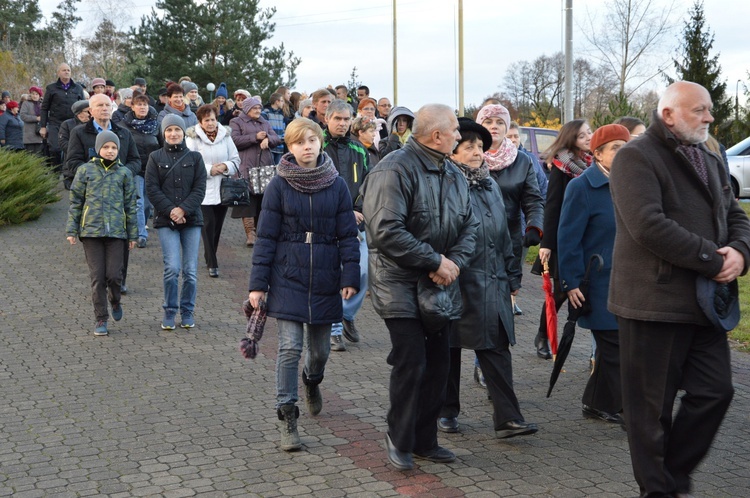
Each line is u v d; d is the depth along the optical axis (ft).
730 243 13.48
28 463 16.55
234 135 39.24
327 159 17.75
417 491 15.21
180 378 22.25
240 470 16.19
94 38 188.65
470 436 18.21
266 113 48.98
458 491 15.23
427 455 16.57
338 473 16.05
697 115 13.42
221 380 22.12
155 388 21.39
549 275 19.27
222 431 18.34
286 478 15.79
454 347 17.47
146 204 40.98
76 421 18.94
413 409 15.89
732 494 15.23
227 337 26.48
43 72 170.30
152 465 16.43
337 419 19.21
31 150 63.52
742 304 32.35
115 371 22.82
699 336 13.67
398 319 15.74
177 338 26.25
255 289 17.07
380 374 22.77
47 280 33.65
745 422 19.10
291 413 17.12
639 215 13.20
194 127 35.04
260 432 18.30
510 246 18.12
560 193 20.85
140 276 34.58
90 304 30.32
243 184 34.06
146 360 23.89
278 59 142.51
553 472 16.14
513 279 18.20
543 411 19.92
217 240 35.63
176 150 27.48
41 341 25.72
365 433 18.30
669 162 13.53
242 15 140.26
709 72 140.36
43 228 44.06
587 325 18.80
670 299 13.35
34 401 20.34
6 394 20.85
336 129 25.91
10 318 28.32
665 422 13.74
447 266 15.44
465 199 16.29
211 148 34.76
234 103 58.49
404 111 30.76
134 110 38.91
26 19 187.11
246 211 37.42
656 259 13.47
